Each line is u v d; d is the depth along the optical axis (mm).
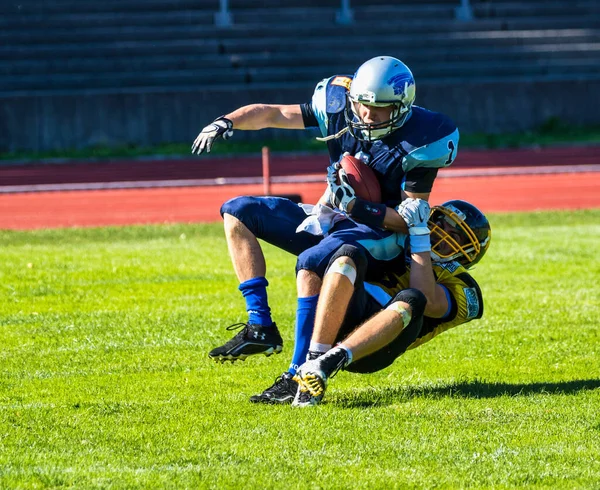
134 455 14516
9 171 88375
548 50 121562
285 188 74000
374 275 18109
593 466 14172
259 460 14289
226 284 32219
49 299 29422
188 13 124125
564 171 82375
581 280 32594
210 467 13969
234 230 18250
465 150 99375
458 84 108000
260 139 104938
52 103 101312
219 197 69312
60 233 50219
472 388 18828
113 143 102438
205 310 27625
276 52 119125
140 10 125625
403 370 20719
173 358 21812
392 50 120812
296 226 18359
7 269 34875
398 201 18047
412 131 17500
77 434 15617
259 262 18172
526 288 31156
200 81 111250
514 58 120625
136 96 102750
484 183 76062
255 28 122062
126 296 29953
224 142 103188
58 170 88688
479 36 123062
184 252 40000
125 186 76062
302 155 97875
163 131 103562
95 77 109625
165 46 116625
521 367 20922
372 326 16656
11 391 18766
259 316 18047
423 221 17391
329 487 13172
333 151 18469
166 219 59375
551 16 132000
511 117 109500
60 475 13523
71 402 17828
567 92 110688
